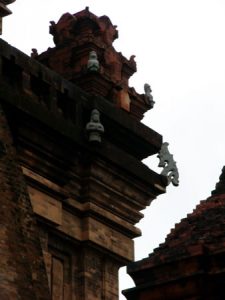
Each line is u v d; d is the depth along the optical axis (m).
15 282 37.75
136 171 54.09
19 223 40.47
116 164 52.75
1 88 46.19
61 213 50.31
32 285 38.50
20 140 47.53
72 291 50.16
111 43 59.94
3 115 43.47
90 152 51.34
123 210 54.38
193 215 31.86
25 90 48.72
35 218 45.47
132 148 55.78
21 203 41.34
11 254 38.62
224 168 33.34
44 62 59.28
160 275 29.98
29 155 48.34
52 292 48.75
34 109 47.84
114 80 57.94
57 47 59.19
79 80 56.88
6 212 40.00
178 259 29.66
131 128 54.88
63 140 49.66
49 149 49.22
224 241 29.73
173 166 56.81
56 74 51.22
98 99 53.06
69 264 50.91
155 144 56.38
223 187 32.78
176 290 29.62
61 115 50.25
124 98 57.59
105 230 52.97
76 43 58.50
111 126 53.75
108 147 52.47
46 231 49.31
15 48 48.91
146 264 30.25
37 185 48.78
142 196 55.22
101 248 52.28
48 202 49.41
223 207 31.66
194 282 29.34
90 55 57.09
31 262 40.00
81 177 52.19
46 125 48.41
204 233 30.50
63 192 50.38
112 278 52.72
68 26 59.81
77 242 51.47
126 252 54.06
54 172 49.91
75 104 51.81
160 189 55.69
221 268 29.20
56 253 50.22
